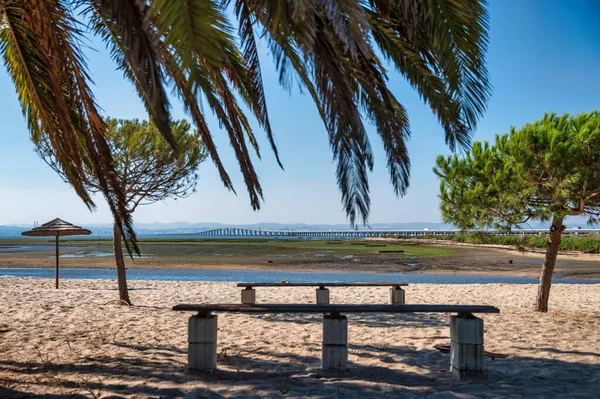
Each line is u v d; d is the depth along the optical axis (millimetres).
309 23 2416
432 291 12914
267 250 44375
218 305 4613
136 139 9453
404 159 3635
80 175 5559
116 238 9703
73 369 4664
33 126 5684
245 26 4238
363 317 8289
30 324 7234
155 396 3773
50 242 80812
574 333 6496
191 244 63594
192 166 10305
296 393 3818
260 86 4605
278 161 4461
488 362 4918
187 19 2275
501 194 7957
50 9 4109
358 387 3986
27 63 4773
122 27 2463
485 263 27797
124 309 8906
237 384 4090
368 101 3768
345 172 3047
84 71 4660
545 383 4102
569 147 7262
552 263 8812
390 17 3869
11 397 3711
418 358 5152
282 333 6723
